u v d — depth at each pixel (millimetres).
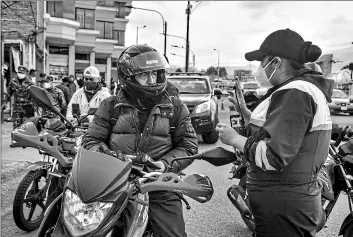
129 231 2281
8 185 6262
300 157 2322
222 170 7973
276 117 2229
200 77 11758
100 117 2951
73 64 35312
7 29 19266
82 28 39188
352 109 20406
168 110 2871
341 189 3762
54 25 32656
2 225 4688
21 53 17547
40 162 4594
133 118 2840
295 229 2398
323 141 2355
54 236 2125
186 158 2566
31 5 19500
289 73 2482
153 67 2705
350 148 3672
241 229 4758
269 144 2193
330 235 4602
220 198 6012
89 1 39031
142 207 2420
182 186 2359
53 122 4520
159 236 2631
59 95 10758
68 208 2150
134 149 2836
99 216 2111
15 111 10586
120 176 2244
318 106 2295
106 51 45219
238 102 3375
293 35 2443
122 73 2779
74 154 4016
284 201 2355
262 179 2430
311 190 2367
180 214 2721
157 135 2846
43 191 4383
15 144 3311
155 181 2373
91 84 6211
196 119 10125
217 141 11062
